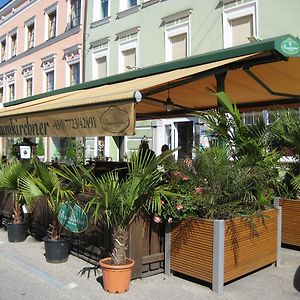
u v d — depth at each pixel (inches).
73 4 951.0
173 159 238.2
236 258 226.1
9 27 1270.9
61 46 978.1
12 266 267.9
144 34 727.7
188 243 231.3
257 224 240.1
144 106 462.9
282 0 506.0
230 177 231.0
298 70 314.8
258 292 219.5
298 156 297.9
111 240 253.0
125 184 217.3
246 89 372.8
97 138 847.1
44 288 228.2
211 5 600.7
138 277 237.6
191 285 228.8
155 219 233.3
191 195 229.9
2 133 367.2
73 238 288.5
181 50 661.3
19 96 1198.9
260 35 534.3
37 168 280.7
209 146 256.1
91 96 282.2
